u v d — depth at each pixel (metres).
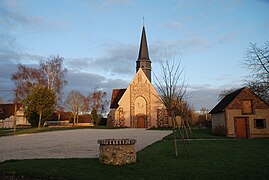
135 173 9.56
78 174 9.50
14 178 9.50
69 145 20.36
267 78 15.34
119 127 48.06
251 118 29.30
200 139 24.55
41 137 28.75
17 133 33.91
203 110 68.69
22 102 45.09
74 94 70.19
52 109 44.91
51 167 10.62
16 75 47.00
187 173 9.43
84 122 74.81
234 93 32.38
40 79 47.69
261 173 9.27
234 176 8.91
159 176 9.07
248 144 18.91
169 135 29.98
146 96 51.47
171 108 14.23
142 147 18.52
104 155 11.24
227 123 29.28
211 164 10.96
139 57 57.28
